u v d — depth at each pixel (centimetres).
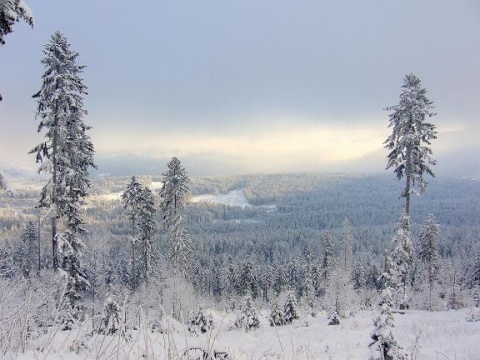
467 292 4772
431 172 2583
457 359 987
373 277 7744
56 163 2125
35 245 5628
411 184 2658
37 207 2159
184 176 3894
